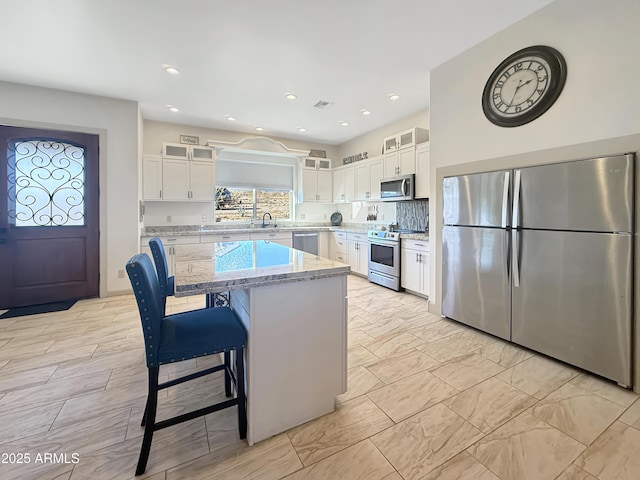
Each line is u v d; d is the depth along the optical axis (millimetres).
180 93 3762
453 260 3051
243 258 1996
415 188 4273
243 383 1540
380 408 1771
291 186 6344
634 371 1909
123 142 3961
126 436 1554
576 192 2109
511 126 2516
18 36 2557
